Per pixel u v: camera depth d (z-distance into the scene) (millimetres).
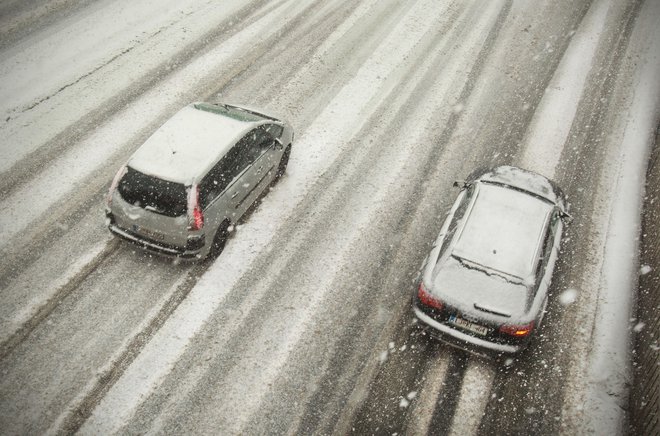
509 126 9797
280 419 5418
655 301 6211
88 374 5633
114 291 6527
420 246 7496
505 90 10688
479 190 6805
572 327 6504
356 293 6801
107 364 5746
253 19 12344
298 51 11438
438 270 5973
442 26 12547
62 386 5504
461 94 10562
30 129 8859
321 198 8172
